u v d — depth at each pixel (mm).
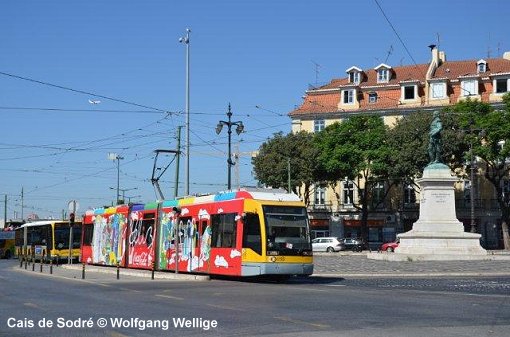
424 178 40125
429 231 39781
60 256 49062
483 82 73375
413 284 23781
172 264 30906
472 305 15586
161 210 33156
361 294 18891
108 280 27594
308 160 66875
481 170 73062
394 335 11070
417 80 74875
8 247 72500
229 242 26078
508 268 31641
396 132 64688
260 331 11742
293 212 25547
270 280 26703
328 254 57156
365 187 70062
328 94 79875
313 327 12141
